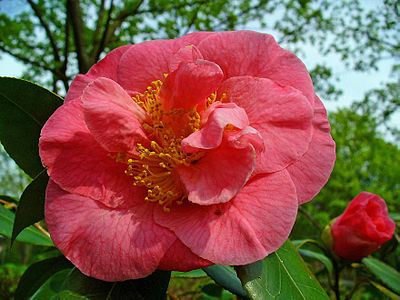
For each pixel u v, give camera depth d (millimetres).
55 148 111
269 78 122
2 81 131
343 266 219
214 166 109
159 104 122
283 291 116
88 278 118
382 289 227
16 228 123
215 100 123
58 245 102
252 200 107
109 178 113
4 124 135
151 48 131
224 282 139
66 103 119
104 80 114
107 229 105
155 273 121
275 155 110
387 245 252
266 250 101
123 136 113
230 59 124
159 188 111
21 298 165
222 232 103
